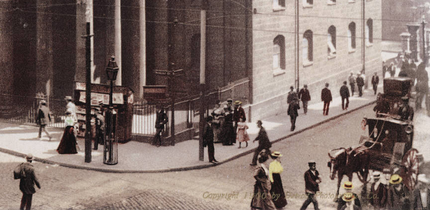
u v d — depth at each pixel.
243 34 30.16
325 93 31.75
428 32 49.69
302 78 34.31
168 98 30.94
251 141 26.61
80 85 25.98
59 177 21.11
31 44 31.08
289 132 28.23
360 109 34.34
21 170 16.69
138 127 26.59
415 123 30.03
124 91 25.33
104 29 31.06
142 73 30.36
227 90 28.91
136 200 18.84
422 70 32.31
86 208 18.03
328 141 26.83
